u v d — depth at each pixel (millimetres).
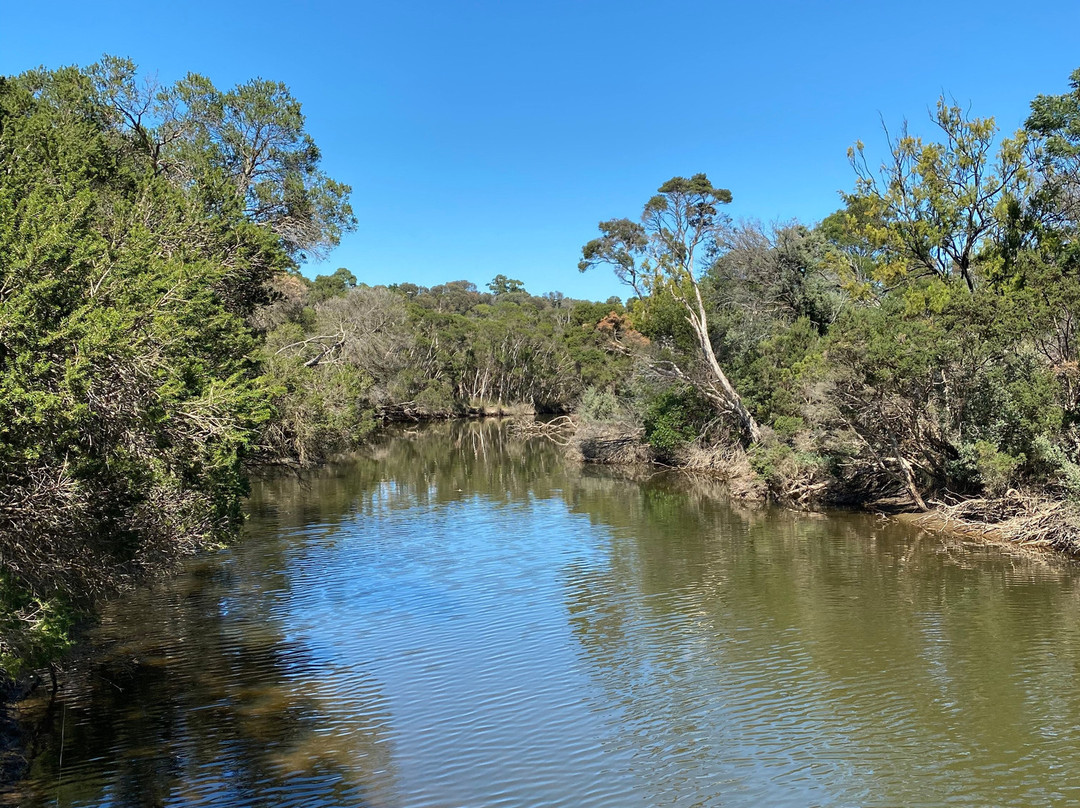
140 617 15516
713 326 39062
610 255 39031
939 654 13062
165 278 11766
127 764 9469
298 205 25891
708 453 38344
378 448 53406
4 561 9000
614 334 64812
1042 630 14031
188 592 17359
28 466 8891
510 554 21219
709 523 25438
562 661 13180
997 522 22031
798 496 28391
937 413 24219
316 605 16406
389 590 17578
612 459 43938
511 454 49469
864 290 30625
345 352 43750
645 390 42594
